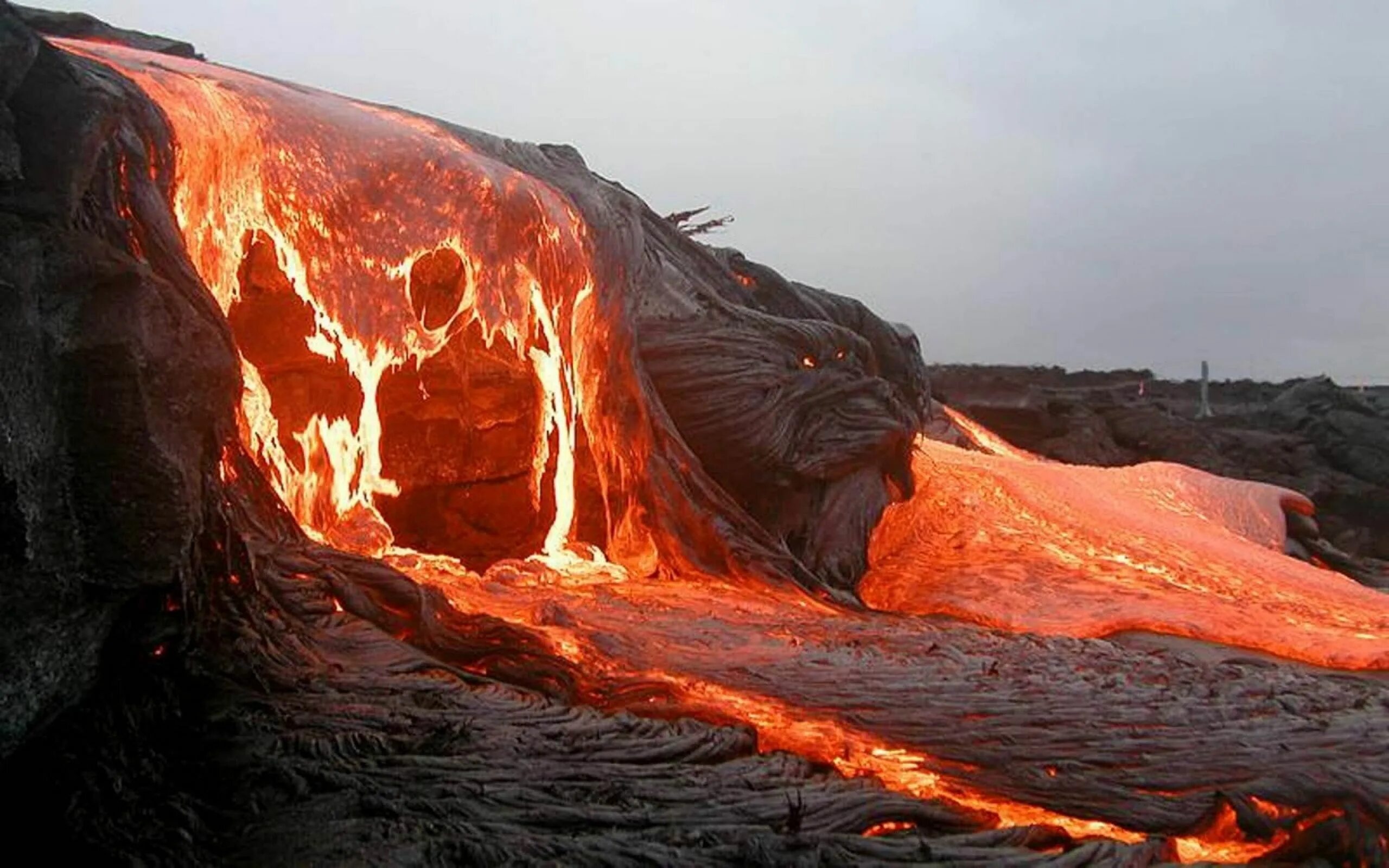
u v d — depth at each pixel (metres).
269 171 8.63
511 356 10.75
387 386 10.49
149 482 4.73
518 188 10.11
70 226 4.87
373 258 9.23
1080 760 5.99
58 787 4.45
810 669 7.25
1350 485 27.31
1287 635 9.65
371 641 6.21
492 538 10.88
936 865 4.61
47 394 4.50
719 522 10.48
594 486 10.76
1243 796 5.46
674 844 4.60
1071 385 43.59
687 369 11.21
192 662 5.38
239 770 4.82
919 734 6.27
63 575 4.48
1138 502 14.85
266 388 9.18
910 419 12.43
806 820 4.95
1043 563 11.38
